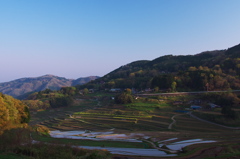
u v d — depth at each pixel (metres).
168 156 38.41
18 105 75.88
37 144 36.16
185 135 67.69
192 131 80.00
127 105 140.62
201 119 99.44
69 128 99.88
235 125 84.81
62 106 171.88
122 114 123.38
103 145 48.56
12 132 50.03
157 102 140.88
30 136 56.69
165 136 66.81
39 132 71.75
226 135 66.62
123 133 76.81
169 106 130.88
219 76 167.25
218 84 158.62
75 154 32.81
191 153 40.41
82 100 195.38
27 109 80.62
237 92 137.38
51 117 137.88
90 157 29.73
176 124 92.19
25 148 31.20
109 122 106.31
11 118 67.38
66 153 30.92
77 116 129.38
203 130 80.75
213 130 80.00
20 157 26.64
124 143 53.56
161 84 181.12
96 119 116.00
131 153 41.72
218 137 62.47
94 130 92.12
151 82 194.88
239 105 111.38
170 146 50.41
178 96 150.00
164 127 88.94
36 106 159.88
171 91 164.75
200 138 61.19
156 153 42.28
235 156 33.50
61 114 146.38
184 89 169.88
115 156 37.44
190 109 120.62
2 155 26.75
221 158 32.91
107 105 156.25
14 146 32.75
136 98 152.62
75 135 73.44
